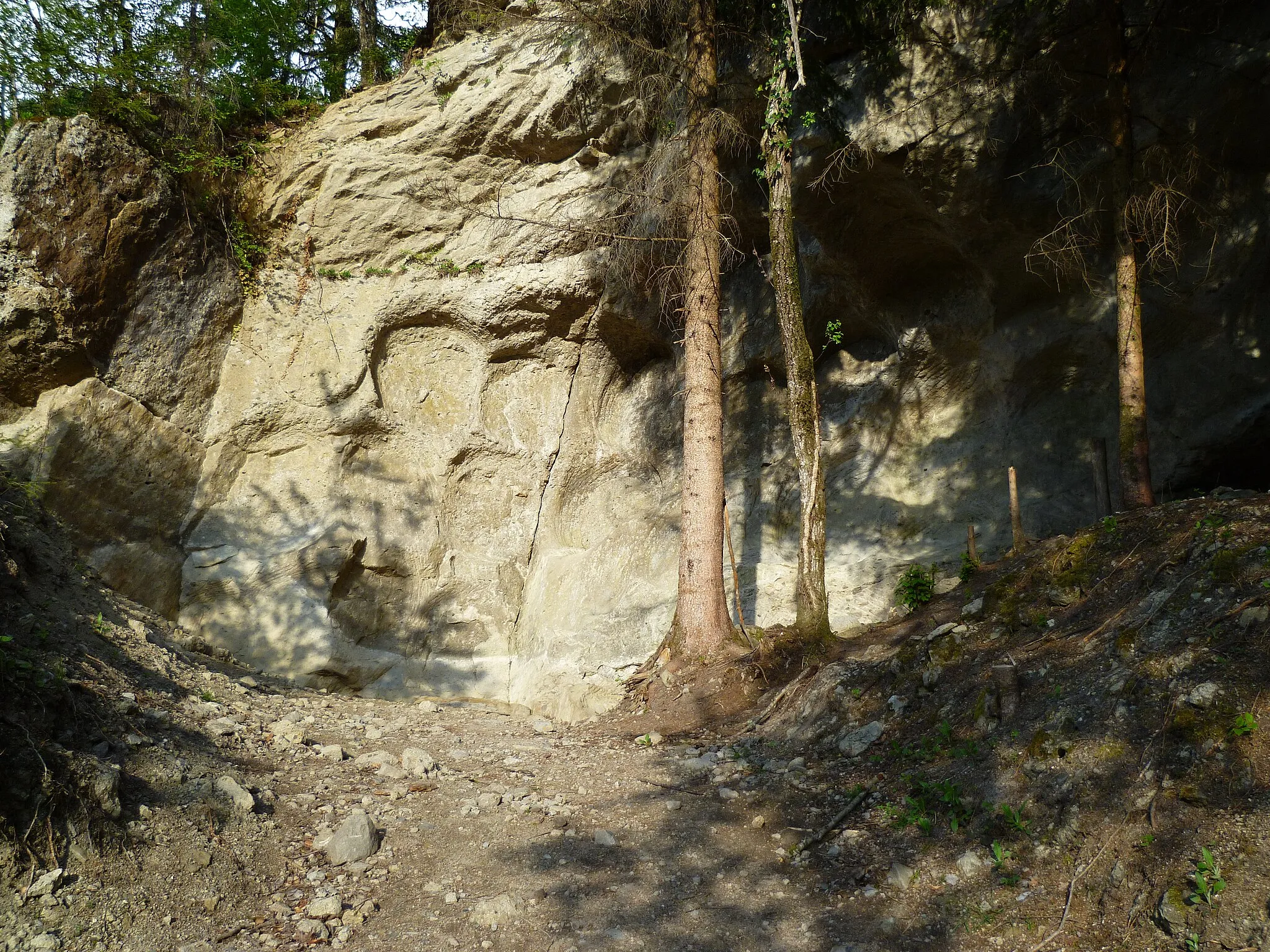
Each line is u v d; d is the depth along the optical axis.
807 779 6.57
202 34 13.24
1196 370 9.58
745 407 12.85
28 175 10.63
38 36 11.83
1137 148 9.28
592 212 12.59
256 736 7.09
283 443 12.52
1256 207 9.12
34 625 6.85
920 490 11.16
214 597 11.61
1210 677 4.97
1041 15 9.13
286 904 4.84
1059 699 5.77
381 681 11.91
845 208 10.68
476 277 13.02
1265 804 4.20
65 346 10.80
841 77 10.34
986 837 5.15
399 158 13.04
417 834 5.81
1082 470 10.17
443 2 13.05
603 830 5.94
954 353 11.23
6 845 4.37
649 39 11.28
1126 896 4.28
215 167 12.49
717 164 11.18
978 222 10.07
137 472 11.35
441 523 12.91
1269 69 8.55
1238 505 6.56
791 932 4.72
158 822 5.07
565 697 10.80
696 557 10.16
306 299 12.95
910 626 9.05
